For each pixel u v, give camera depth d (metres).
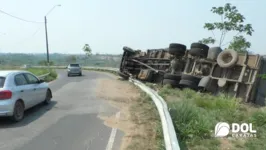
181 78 16.47
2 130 7.24
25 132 7.05
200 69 16.56
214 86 15.20
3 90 7.79
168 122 6.21
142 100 11.94
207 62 16.09
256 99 13.68
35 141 6.31
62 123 7.98
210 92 14.91
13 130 7.24
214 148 5.75
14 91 8.09
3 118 8.62
